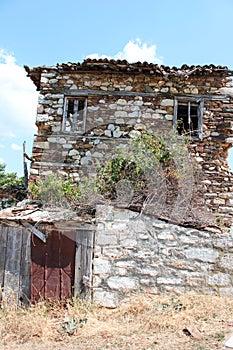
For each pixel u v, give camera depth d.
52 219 5.62
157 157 7.57
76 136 9.23
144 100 9.41
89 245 5.57
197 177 8.27
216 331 4.46
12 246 5.59
